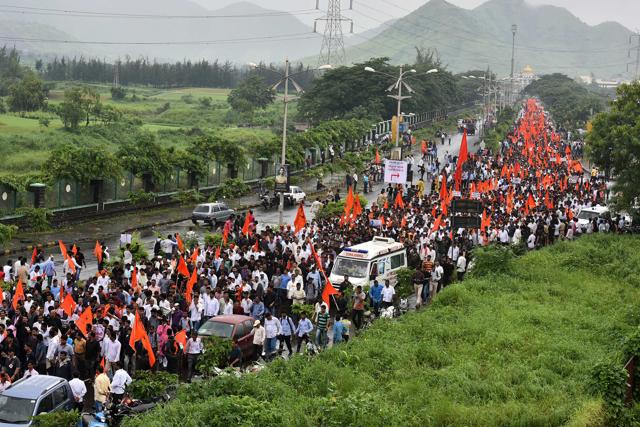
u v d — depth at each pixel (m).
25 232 48.03
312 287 32.22
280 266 33.03
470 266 40.38
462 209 40.62
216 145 70.56
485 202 55.09
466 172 72.94
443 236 41.94
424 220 48.41
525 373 23.72
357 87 137.12
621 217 57.06
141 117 151.38
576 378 23.62
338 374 22.95
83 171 53.31
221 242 40.81
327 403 20.05
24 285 30.31
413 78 151.00
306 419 19.16
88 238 48.09
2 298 26.95
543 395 21.97
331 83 138.88
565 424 19.59
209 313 28.45
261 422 18.69
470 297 34.00
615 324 29.47
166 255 37.66
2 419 18.92
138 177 59.97
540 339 27.47
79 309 26.28
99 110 120.94
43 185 50.03
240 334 26.61
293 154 81.75
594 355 25.88
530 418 19.88
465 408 20.50
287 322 27.81
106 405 21.33
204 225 55.41
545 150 105.06
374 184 81.81
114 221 54.47
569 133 140.00
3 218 46.81
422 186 64.88
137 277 30.42
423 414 20.14
